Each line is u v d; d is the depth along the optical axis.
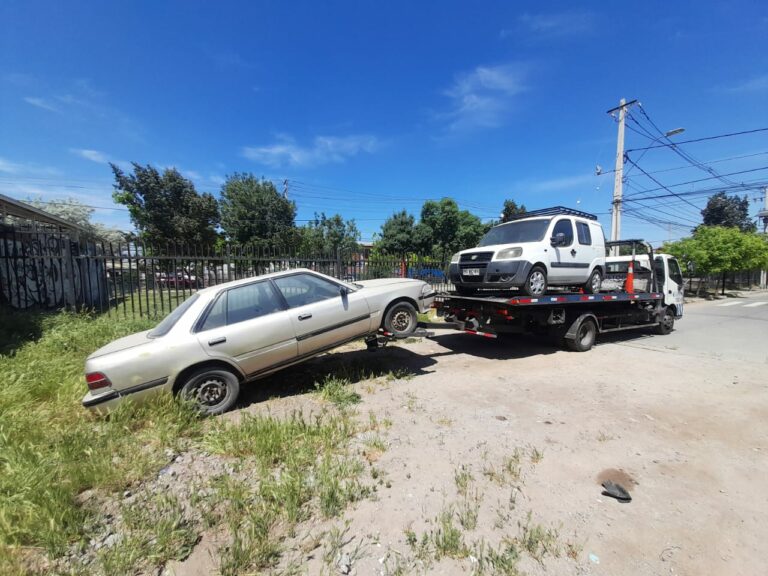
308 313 4.87
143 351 3.98
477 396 4.89
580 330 7.64
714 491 2.88
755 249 23.25
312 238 32.38
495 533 2.40
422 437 3.73
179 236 26.28
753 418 4.24
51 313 8.31
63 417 3.90
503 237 8.01
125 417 3.80
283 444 3.44
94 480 2.88
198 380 4.27
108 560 2.12
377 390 5.12
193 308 4.39
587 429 3.93
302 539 2.36
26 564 2.17
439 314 8.18
